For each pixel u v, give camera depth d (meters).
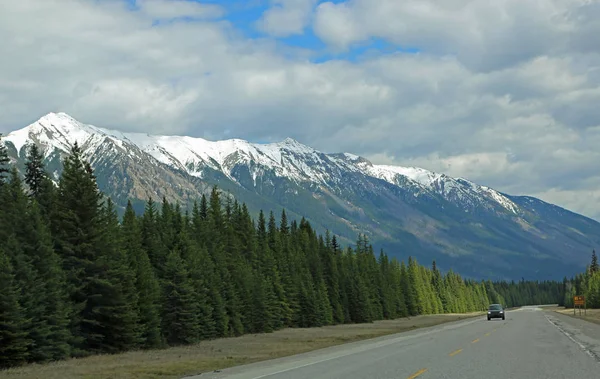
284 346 41.34
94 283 40.88
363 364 24.28
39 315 33.94
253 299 69.31
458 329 56.28
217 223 84.94
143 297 44.47
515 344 34.69
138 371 24.66
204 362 28.62
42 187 56.91
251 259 85.19
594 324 64.62
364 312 105.19
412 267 167.25
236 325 62.50
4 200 43.50
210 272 60.66
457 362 24.47
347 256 123.69
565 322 71.00
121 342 40.84
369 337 49.62
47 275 35.81
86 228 41.91
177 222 71.62
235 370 23.94
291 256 93.12
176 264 51.78
